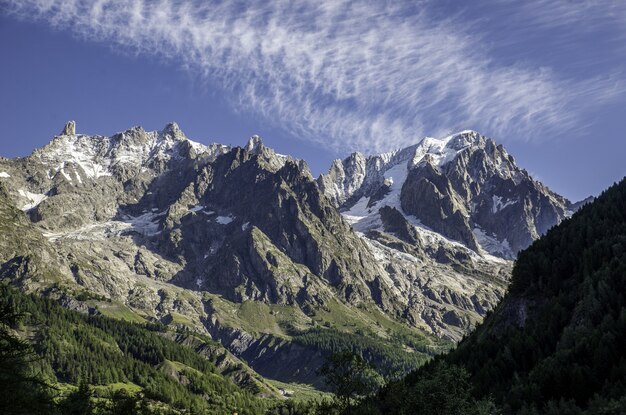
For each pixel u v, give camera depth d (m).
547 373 145.38
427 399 120.81
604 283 171.75
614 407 112.00
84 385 176.88
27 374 67.62
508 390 153.50
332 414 162.38
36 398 66.56
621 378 136.88
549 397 141.50
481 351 182.75
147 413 193.00
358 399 169.25
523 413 132.00
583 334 159.50
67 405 163.00
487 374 164.38
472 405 124.69
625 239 193.12
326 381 159.12
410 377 191.62
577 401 137.00
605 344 148.00
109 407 187.25
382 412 159.50
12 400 63.34
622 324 153.50
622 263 177.88
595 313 167.25
